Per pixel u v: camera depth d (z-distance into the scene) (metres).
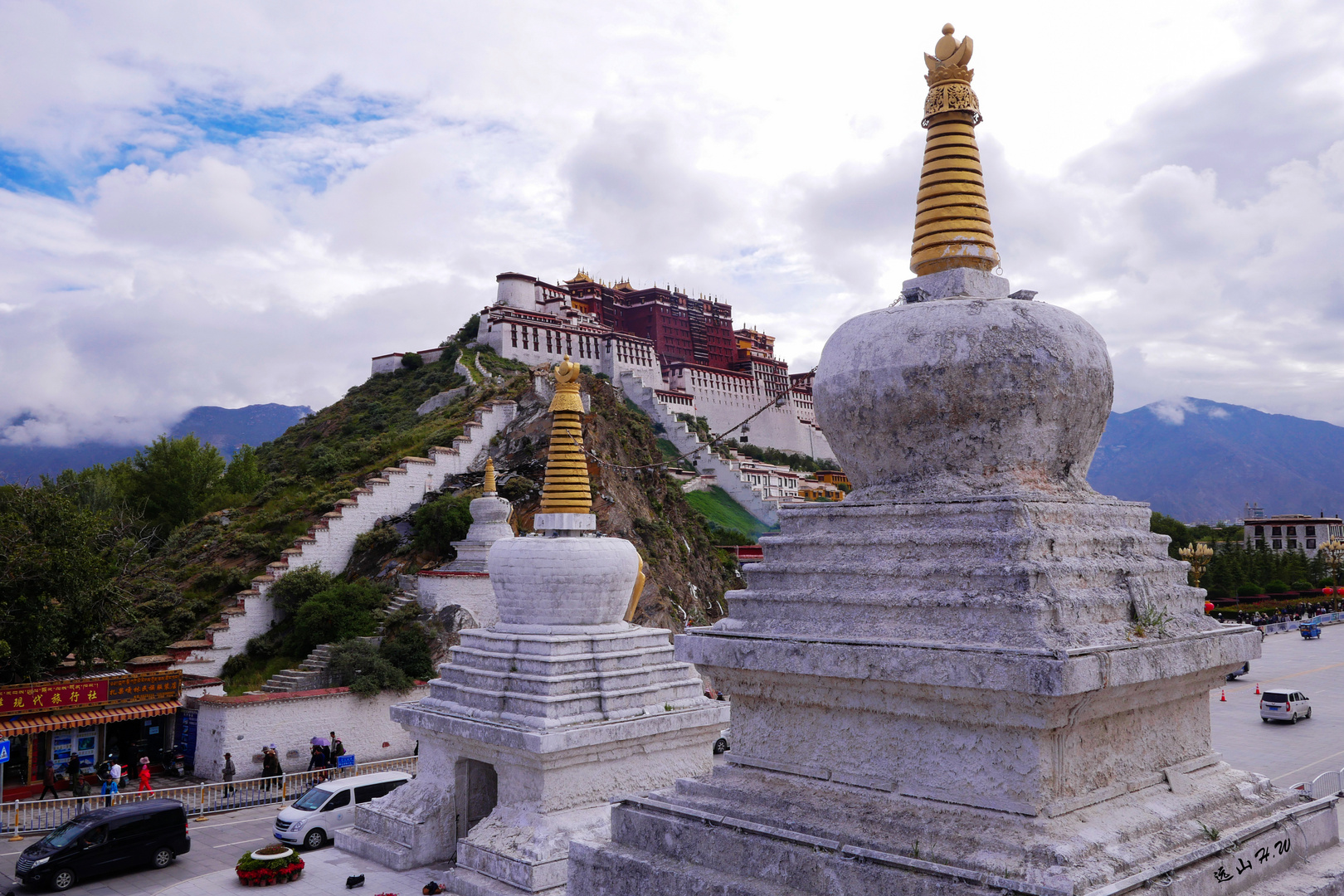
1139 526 13.23
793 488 117.56
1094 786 10.91
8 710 34.38
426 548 54.97
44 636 35.94
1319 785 27.11
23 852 26.08
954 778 10.93
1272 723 44.69
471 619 47.09
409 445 72.12
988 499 11.54
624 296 161.38
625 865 12.38
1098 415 12.70
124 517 67.75
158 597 52.66
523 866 21.78
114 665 41.00
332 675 42.16
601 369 126.44
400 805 26.34
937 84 13.94
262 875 23.47
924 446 12.52
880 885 10.09
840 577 12.38
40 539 36.81
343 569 55.84
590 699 24.58
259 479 80.88
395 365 112.31
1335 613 94.56
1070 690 9.73
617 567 26.62
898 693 11.23
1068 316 12.64
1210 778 12.38
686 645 13.37
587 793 23.86
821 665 11.63
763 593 13.05
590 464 62.97
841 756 12.02
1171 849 10.54
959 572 11.18
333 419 100.75
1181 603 12.38
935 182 13.73
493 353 112.81
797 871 10.84
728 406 144.75
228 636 47.88
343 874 24.47
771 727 12.86
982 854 9.98
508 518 53.53
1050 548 11.26
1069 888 9.09
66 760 36.38
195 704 39.12
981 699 10.45
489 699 25.11
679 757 25.98
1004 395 12.01
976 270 13.48
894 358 12.45
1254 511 144.38
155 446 77.94
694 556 69.69
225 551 57.44
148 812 27.06
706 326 165.75
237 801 33.66
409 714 26.50
